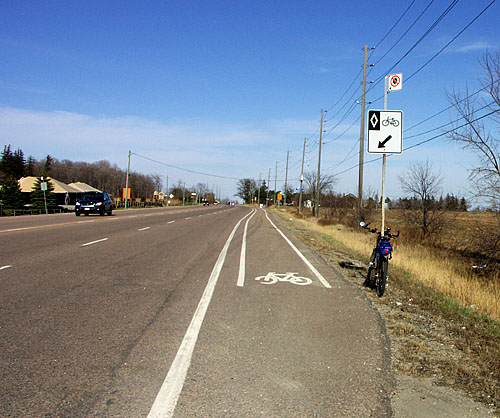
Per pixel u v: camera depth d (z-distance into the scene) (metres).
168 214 44.16
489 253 14.45
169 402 3.69
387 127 9.49
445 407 3.84
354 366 4.70
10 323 5.66
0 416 3.37
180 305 7.00
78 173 132.62
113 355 4.69
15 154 111.31
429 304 7.89
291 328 6.04
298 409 3.68
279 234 23.88
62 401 3.64
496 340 5.78
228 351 4.98
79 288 7.87
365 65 28.20
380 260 8.74
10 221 26.50
